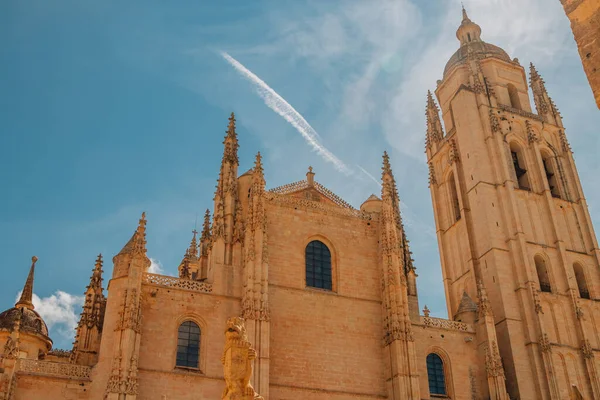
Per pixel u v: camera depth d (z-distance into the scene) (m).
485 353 65.12
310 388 58.00
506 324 70.06
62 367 51.12
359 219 69.06
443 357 65.75
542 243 77.25
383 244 66.88
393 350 60.81
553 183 84.88
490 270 74.75
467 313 69.12
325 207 67.88
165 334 54.88
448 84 94.12
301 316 61.03
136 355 51.41
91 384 50.75
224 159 66.81
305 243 65.19
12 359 48.28
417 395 58.84
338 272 65.19
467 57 90.75
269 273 61.81
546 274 76.31
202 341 56.12
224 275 59.38
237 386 27.31
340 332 61.88
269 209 64.94
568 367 69.44
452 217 85.88
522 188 81.62
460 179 85.12
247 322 55.62
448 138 89.19
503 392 62.81
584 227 81.50
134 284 53.88
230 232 62.00
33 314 67.31
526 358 68.75
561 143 87.56
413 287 69.75
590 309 75.00
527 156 84.19
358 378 60.44
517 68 92.69
